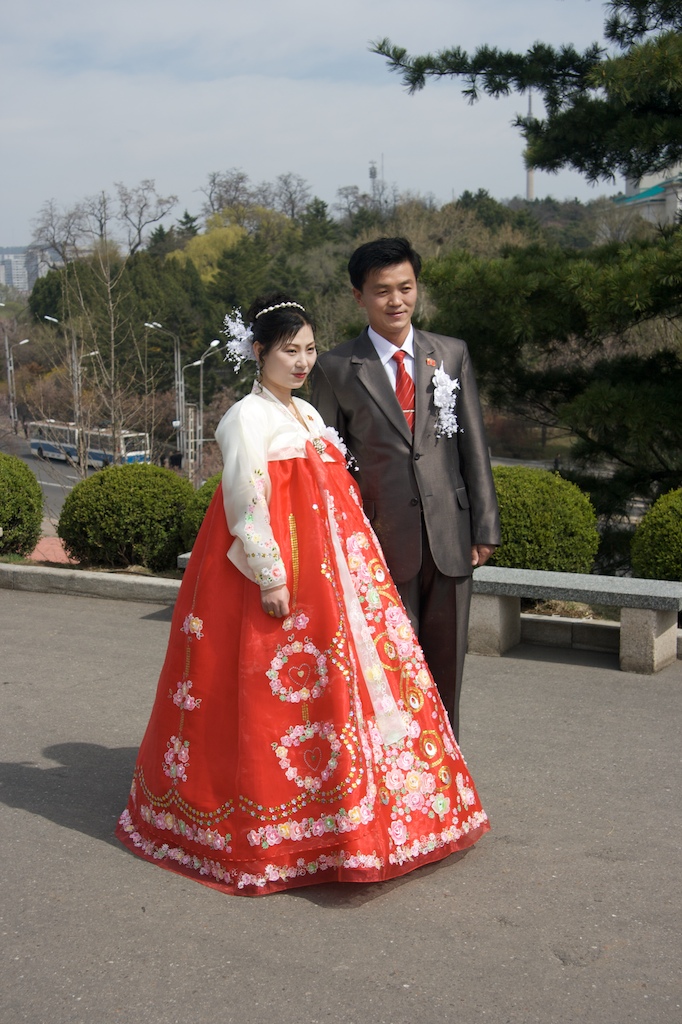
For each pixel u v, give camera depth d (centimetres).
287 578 316
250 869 310
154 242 6538
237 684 318
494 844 346
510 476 663
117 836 350
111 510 802
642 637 540
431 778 329
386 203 6278
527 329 961
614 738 449
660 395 932
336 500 334
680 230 947
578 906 304
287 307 334
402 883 319
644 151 996
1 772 412
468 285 992
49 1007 254
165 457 3947
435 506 356
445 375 358
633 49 933
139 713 489
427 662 373
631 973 268
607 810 374
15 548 870
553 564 649
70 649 603
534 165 1109
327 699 312
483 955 277
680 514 623
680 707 490
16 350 4956
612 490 983
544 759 424
